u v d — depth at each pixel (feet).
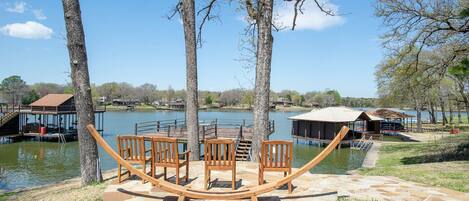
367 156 81.10
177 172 21.71
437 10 53.21
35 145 118.83
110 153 20.54
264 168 20.57
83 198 22.47
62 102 129.39
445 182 26.50
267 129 37.35
